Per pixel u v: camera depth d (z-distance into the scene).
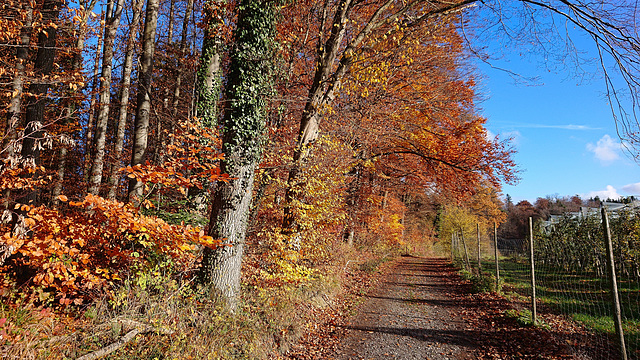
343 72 10.88
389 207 27.22
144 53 9.82
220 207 6.21
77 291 5.17
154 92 15.05
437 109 15.34
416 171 19.91
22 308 4.02
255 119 6.54
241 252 6.31
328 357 5.55
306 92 13.46
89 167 13.20
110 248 5.52
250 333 5.26
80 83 6.13
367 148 15.76
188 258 6.54
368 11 14.34
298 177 9.09
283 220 9.27
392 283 13.18
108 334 4.15
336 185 10.05
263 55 6.72
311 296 8.20
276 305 6.54
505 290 10.05
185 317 4.90
